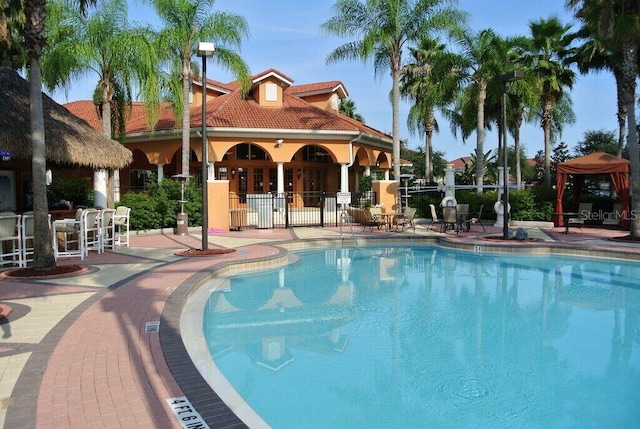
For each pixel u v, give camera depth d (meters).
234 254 13.04
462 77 25.41
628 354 6.14
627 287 10.09
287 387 5.07
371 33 22.70
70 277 9.58
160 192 18.78
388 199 22.56
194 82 27.84
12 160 15.01
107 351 5.27
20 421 3.71
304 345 6.48
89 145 13.15
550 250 14.34
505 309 8.38
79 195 19.30
